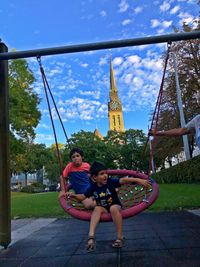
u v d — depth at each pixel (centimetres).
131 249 405
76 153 526
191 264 321
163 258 352
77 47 475
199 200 908
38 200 1341
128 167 5231
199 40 2108
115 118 12381
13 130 2403
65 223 705
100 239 487
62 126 568
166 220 643
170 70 2292
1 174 478
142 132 5431
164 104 2489
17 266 367
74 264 358
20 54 481
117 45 473
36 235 564
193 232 493
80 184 515
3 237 464
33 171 5684
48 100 499
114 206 411
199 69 2214
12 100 2375
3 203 472
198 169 1706
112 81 12744
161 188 1608
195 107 2264
